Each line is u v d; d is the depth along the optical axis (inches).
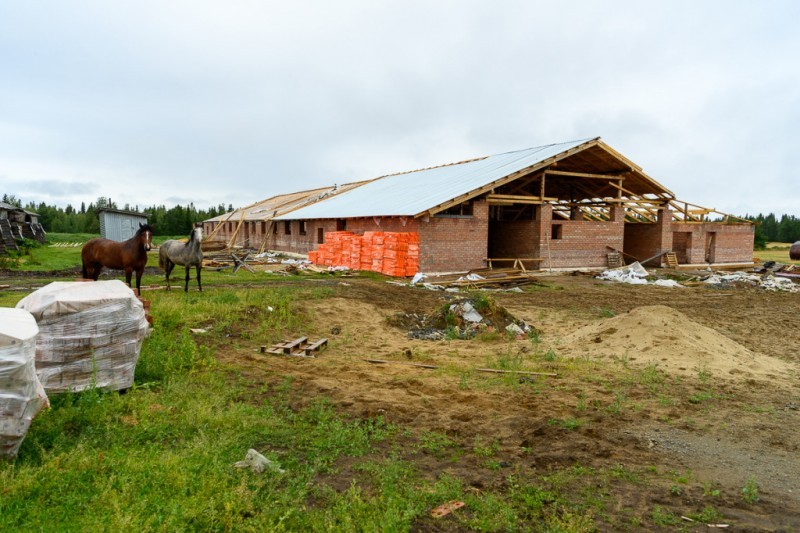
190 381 311.6
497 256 1314.0
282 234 1739.7
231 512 166.7
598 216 1424.7
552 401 304.3
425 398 306.3
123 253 577.0
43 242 2043.6
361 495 188.4
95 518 154.0
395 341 493.4
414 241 999.6
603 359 416.5
